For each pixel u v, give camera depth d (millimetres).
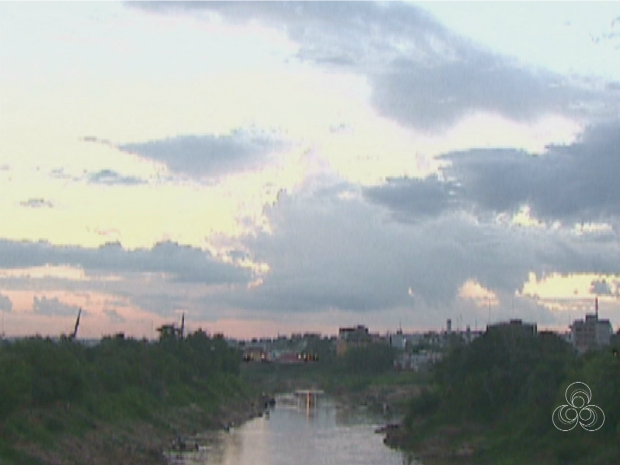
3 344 100875
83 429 84562
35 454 69375
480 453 82750
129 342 152625
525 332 108312
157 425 109562
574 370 85812
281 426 130500
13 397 74438
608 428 71875
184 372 155125
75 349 115250
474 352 106312
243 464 85812
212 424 128000
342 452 95625
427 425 102625
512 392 93750
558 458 71500
